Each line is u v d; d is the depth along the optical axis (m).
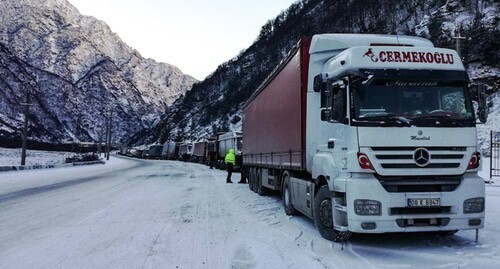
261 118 13.62
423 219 5.99
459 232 7.57
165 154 87.62
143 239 7.26
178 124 133.62
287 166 9.66
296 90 8.77
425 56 6.57
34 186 18.38
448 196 6.03
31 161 55.59
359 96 6.23
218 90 131.75
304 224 8.68
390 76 6.28
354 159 6.02
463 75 6.51
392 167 5.99
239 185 18.67
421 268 5.45
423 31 60.03
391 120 6.10
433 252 6.25
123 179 23.11
